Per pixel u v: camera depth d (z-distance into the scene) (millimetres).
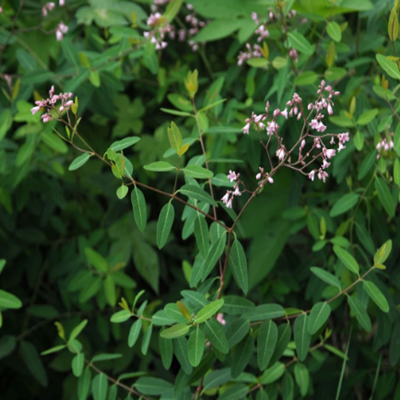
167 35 1237
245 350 840
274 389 957
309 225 1043
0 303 911
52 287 1272
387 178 977
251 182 1130
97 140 1235
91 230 1245
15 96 1063
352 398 1133
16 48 1169
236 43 1141
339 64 1099
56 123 1117
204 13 1110
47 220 1222
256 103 1081
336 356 1120
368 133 1018
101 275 1108
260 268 1072
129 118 1217
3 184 1104
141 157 1200
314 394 1106
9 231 1206
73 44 1100
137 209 782
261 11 1094
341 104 1038
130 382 1224
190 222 866
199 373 844
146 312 1180
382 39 1029
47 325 1260
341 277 984
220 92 1165
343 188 1067
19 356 1254
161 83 1188
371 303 1021
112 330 1216
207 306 792
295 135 1037
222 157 1108
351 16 1134
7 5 1146
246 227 1106
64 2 1131
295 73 1022
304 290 1139
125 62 1208
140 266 1172
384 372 1084
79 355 938
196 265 871
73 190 1237
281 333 840
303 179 1081
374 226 1027
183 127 1174
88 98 1096
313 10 1014
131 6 1141
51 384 1303
